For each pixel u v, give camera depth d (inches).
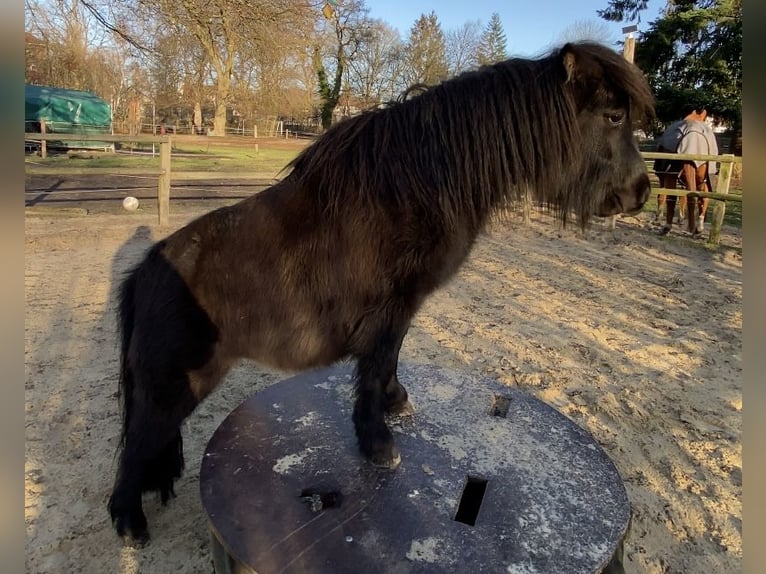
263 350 73.8
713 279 230.7
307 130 1188.5
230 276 70.9
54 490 93.0
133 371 74.3
